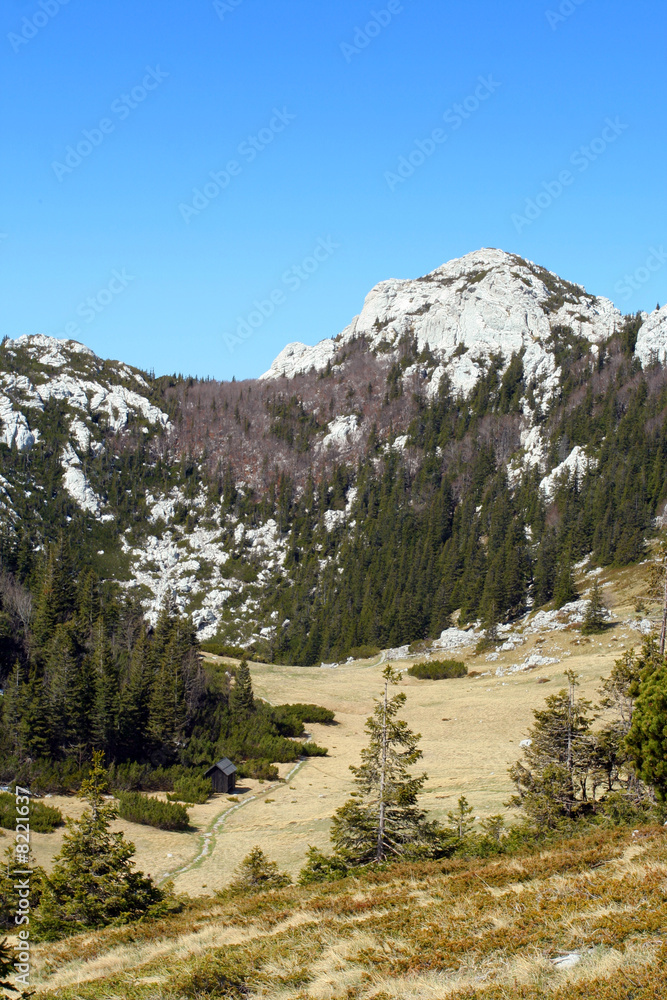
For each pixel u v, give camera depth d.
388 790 36.00
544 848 27.09
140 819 60.16
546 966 14.78
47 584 108.44
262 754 83.81
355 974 16.94
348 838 36.12
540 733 43.28
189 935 24.50
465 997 14.27
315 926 21.48
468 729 86.19
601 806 38.06
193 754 79.56
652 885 17.78
